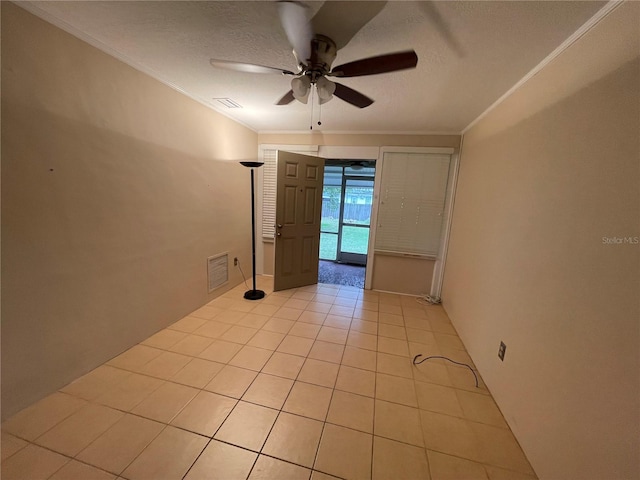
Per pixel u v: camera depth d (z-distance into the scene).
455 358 2.32
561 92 1.42
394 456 1.42
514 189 1.84
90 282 1.83
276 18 1.41
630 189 0.95
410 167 3.55
